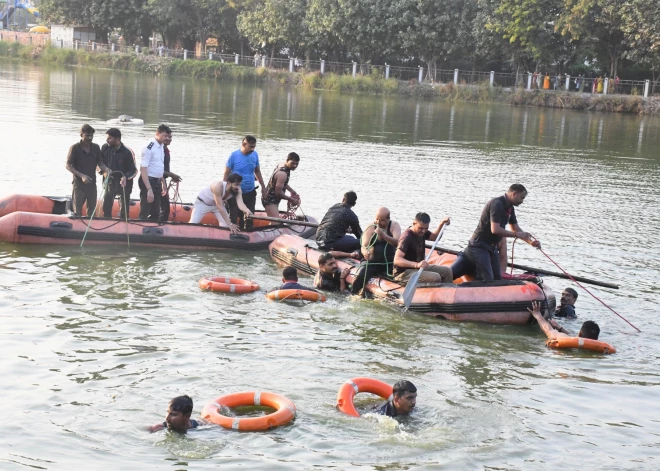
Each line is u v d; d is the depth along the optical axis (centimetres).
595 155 2519
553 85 4738
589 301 1072
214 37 6494
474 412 713
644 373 834
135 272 1083
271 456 612
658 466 633
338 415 684
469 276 1046
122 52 6081
